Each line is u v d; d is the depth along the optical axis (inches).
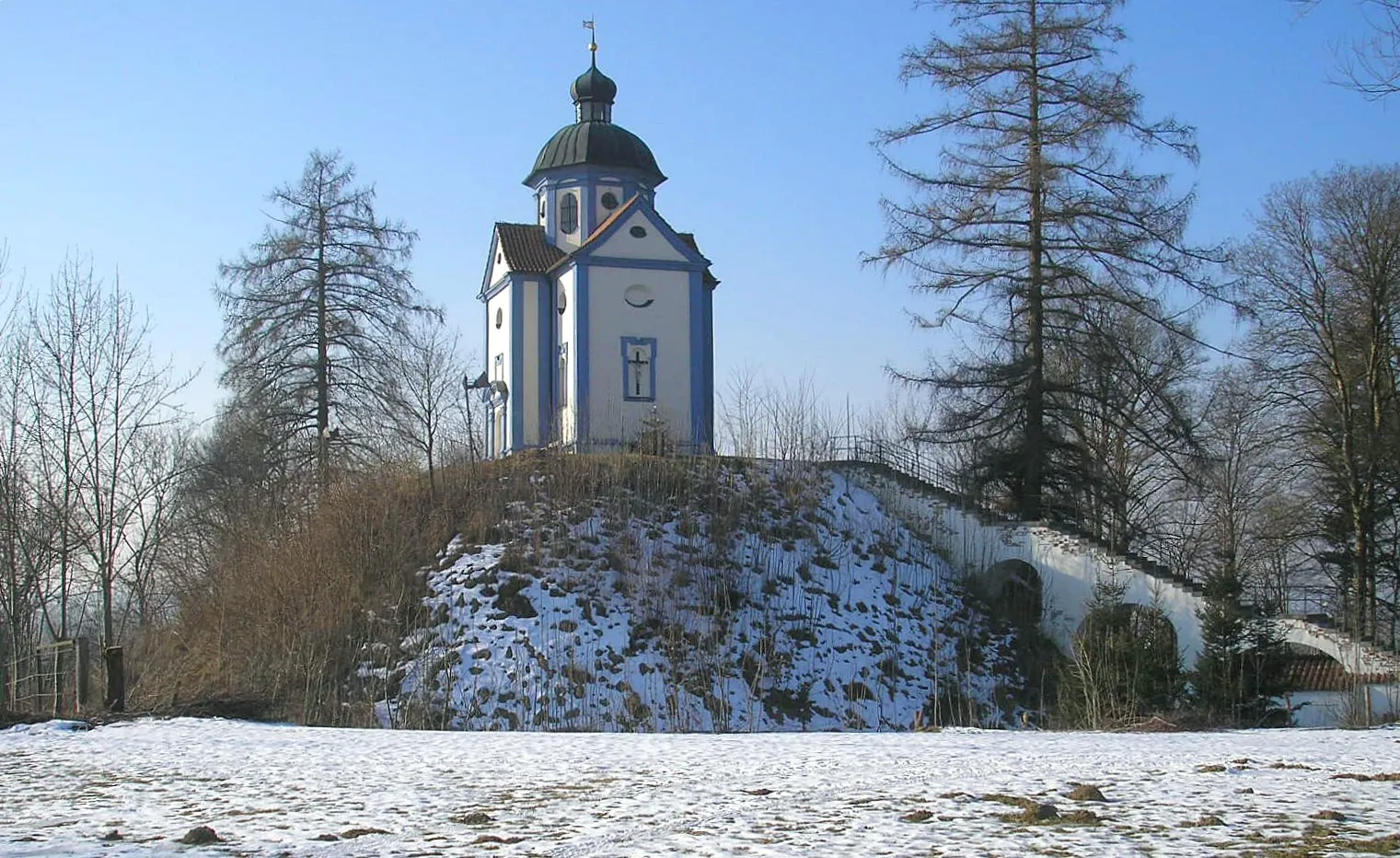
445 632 1290.6
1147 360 1796.3
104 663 1229.1
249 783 631.2
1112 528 1769.2
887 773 628.7
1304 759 664.4
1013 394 1576.0
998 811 492.4
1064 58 1588.3
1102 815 479.2
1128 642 1171.3
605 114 2133.4
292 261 1927.9
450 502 1520.7
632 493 1534.2
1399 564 1638.8
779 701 1259.8
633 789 583.5
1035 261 1581.0
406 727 1138.7
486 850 433.7
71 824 502.3
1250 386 1782.7
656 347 1898.4
